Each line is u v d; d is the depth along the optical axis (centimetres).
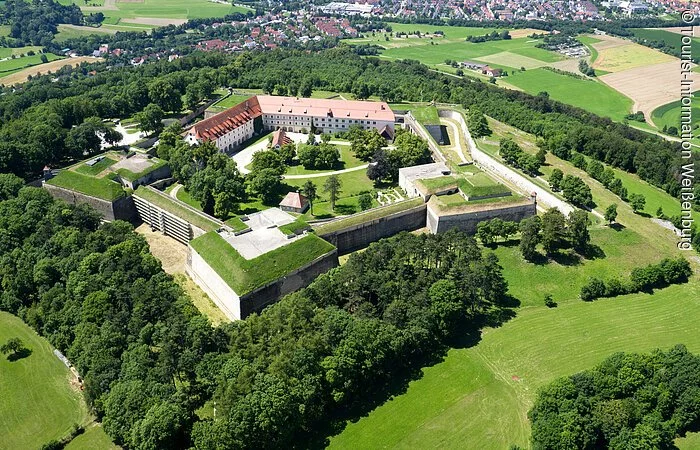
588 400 18425
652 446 17025
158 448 17162
